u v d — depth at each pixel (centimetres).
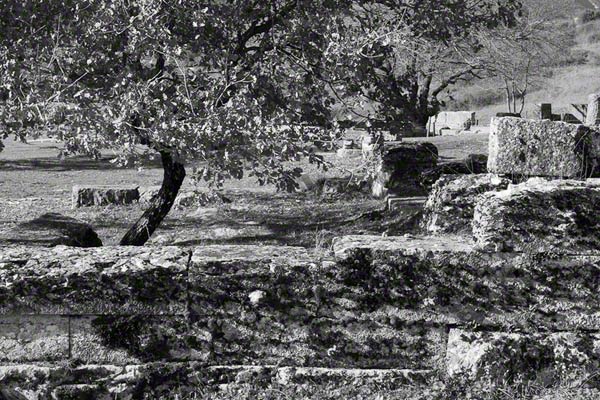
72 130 1179
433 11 1431
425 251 564
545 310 568
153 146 1237
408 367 563
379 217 1773
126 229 1867
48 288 543
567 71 7975
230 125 1162
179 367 553
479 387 555
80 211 2150
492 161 830
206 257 561
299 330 559
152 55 1241
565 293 569
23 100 1175
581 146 798
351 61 1256
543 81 6456
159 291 552
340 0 1409
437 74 3888
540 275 568
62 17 1268
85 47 1226
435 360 564
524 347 562
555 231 568
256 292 554
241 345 558
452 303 566
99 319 550
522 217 569
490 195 580
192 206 2127
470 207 829
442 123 5631
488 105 7500
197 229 1812
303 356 559
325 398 553
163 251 579
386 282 562
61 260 560
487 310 567
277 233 1706
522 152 810
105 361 551
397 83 1549
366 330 562
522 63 4638
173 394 551
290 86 1295
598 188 576
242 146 1204
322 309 560
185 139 1170
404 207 1761
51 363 546
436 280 564
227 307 557
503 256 568
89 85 1246
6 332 545
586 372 563
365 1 1452
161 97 1232
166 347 555
